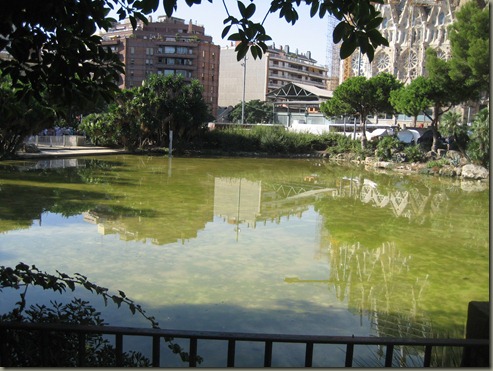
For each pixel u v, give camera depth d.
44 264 7.98
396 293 7.45
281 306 6.61
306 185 21.41
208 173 24.25
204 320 5.97
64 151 30.52
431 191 21.14
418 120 52.88
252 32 3.28
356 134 43.25
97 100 3.72
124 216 12.30
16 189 15.68
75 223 11.21
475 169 26.55
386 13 69.81
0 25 2.96
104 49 3.61
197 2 3.09
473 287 7.88
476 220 14.23
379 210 15.43
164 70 78.88
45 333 2.76
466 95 30.23
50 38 3.28
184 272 7.94
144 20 3.58
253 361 4.89
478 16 27.20
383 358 4.96
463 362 2.69
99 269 7.85
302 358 4.99
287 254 9.50
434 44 64.38
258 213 13.93
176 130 36.81
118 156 31.67
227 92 101.75
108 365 3.34
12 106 4.56
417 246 10.68
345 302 6.93
